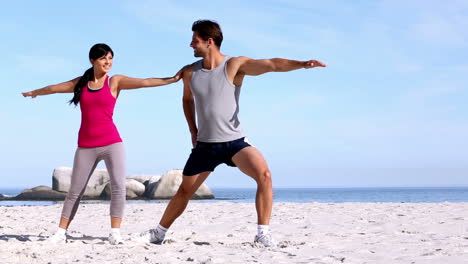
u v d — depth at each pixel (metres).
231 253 3.85
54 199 26.84
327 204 10.78
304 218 7.44
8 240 4.48
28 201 26.53
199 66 4.13
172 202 4.35
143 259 3.57
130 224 6.84
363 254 3.88
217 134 4.02
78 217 7.98
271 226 6.43
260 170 4.06
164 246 4.29
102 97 4.19
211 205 10.41
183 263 3.42
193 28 4.10
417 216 7.60
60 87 4.29
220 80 4.00
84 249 4.00
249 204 10.73
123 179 4.32
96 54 4.14
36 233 5.59
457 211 8.48
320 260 3.54
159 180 26.09
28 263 3.45
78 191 4.34
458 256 3.74
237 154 4.04
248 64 4.02
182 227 6.36
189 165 4.19
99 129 4.25
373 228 6.09
